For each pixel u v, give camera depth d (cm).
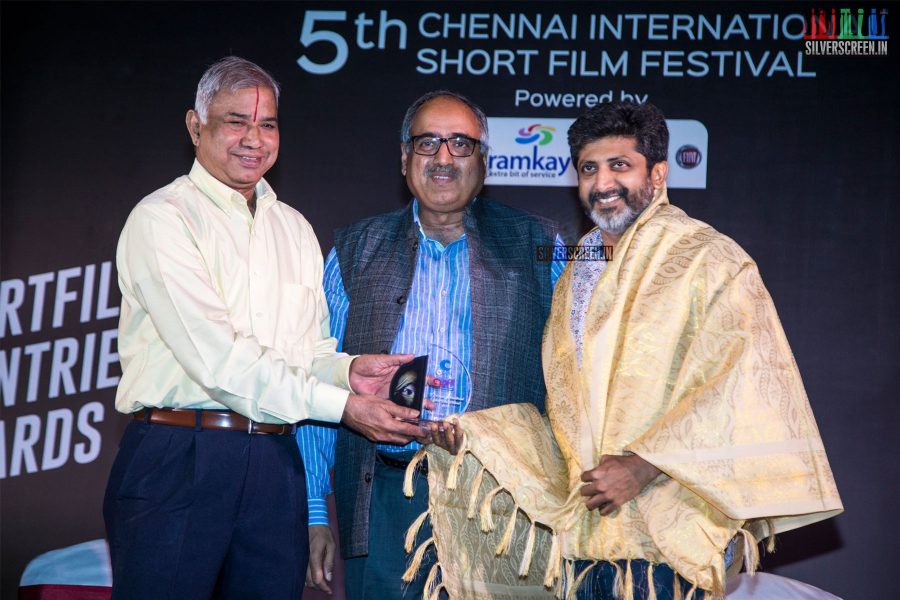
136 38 471
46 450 458
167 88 468
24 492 457
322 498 328
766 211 434
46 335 462
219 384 268
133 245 280
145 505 269
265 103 291
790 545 422
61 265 464
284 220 308
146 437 275
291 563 279
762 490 267
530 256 325
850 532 418
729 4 446
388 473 313
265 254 293
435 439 292
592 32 453
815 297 428
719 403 270
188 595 266
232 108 288
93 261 464
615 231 302
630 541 278
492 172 452
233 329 274
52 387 460
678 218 298
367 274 324
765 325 280
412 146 319
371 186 457
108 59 471
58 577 392
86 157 468
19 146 469
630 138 298
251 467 276
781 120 438
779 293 430
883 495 417
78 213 466
